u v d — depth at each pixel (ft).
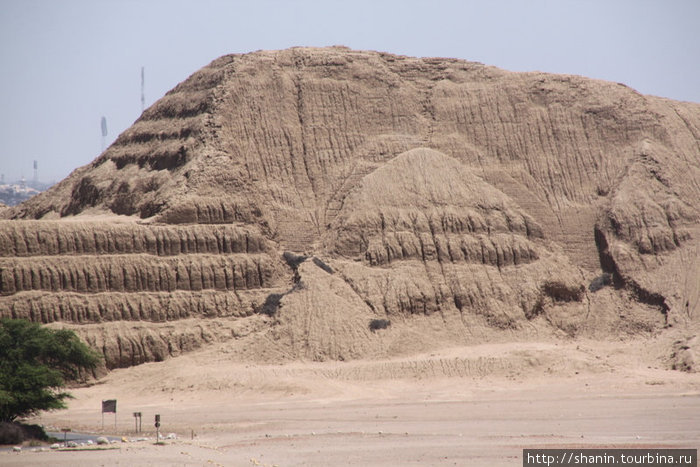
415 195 589.73
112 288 543.80
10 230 542.98
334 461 292.61
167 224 568.82
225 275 561.02
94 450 323.78
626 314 560.20
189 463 290.56
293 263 575.79
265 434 361.92
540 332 550.77
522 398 441.27
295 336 525.34
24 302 525.75
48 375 391.45
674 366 491.72
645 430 343.05
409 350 524.93
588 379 474.49
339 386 479.00
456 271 565.94
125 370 524.52
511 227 589.32
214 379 490.49
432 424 375.45
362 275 556.51
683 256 580.30
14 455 315.58
